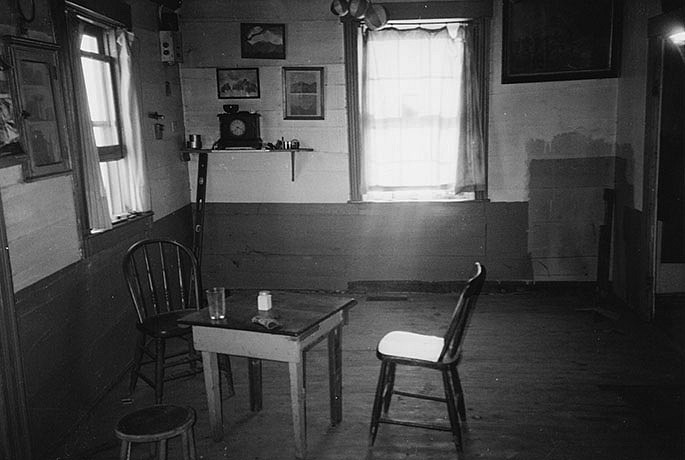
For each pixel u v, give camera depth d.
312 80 5.11
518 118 5.04
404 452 2.78
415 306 4.94
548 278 5.23
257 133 5.04
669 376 3.52
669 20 3.92
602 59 4.90
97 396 3.37
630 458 2.69
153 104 4.52
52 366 2.86
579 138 5.04
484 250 5.22
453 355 2.77
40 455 2.73
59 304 2.95
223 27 5.10
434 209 5.18
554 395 3.31
